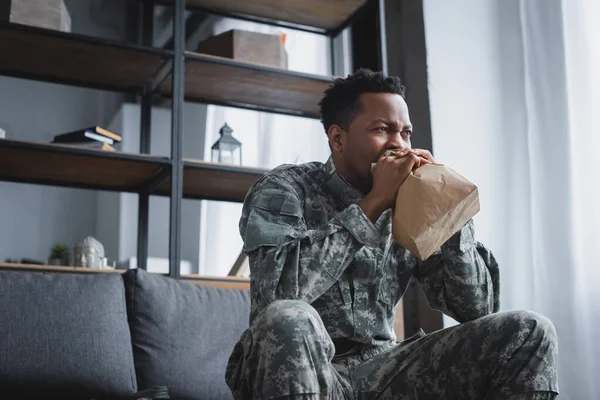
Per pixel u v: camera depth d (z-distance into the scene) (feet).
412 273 5.26
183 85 9.73
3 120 16.28
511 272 10.21
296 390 3.65
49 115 16.70
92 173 9.87
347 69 12.04
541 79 9.80
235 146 10.45
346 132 5.16
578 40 9.45
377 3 11.10
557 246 9.25
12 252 16.34
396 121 5.05
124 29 15.56
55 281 7.06
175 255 9.16
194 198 10.82
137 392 6.95
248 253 4.60
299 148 13.00
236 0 11.09
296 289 4.31
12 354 6.56
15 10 9.26
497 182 10.61
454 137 11.16
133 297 7.45
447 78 11.41
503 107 10.77
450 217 4.48
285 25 11.81
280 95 11.15
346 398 4.55
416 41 11.74
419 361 4.65
